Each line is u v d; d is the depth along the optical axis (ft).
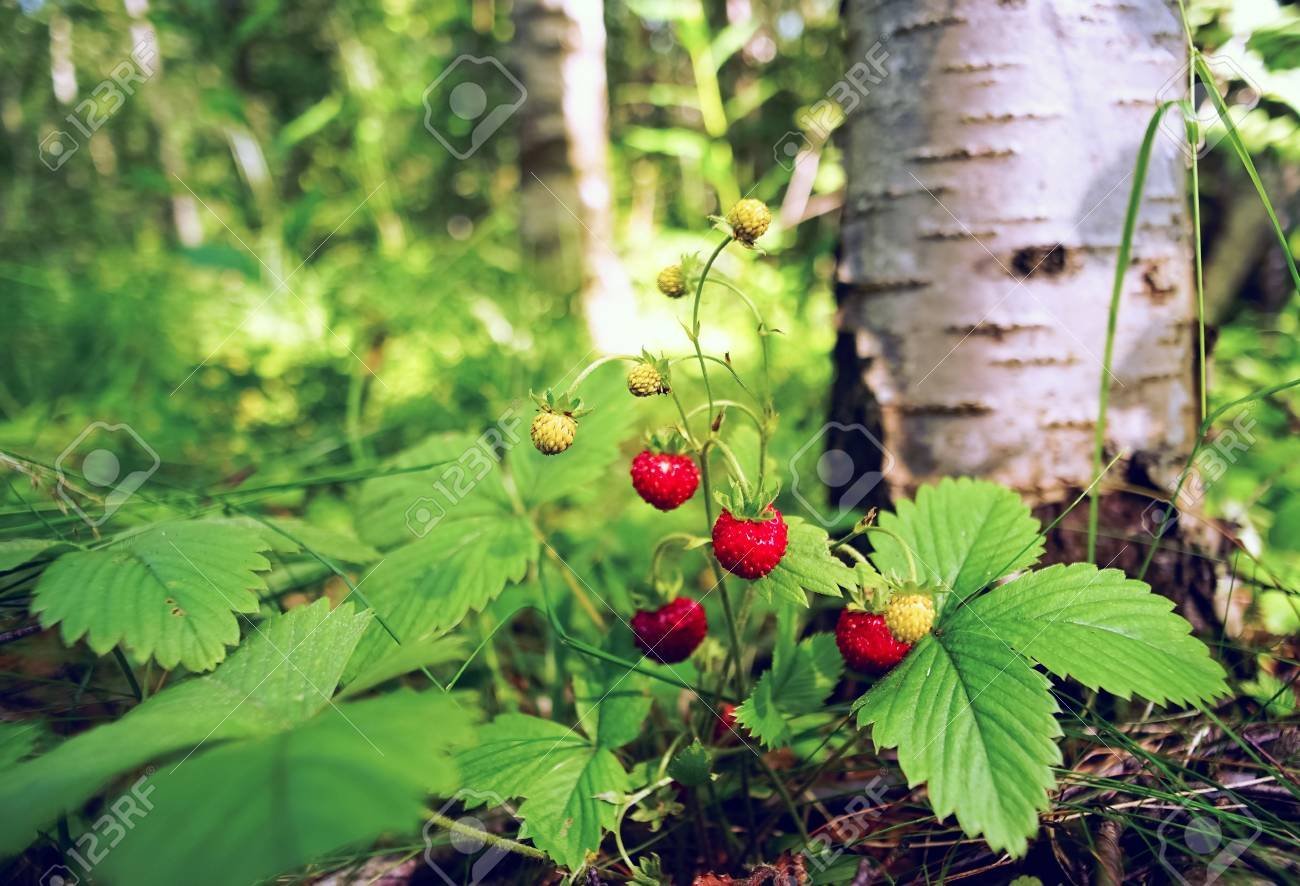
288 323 1.73
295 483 0.81
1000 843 0.49
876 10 0.75
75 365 1.57
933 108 0.72
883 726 0.54
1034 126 0.70
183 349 1.67
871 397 0.77
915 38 0.72
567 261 1.91
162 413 1.42
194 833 0.41
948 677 0.56
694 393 1.44
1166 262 0.71
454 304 1.83
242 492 0.80
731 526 0.56
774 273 1.71
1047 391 0.71
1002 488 0.67
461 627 0.82
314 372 1.59
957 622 0.59
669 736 0.70
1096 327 0.71
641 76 3.01
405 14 2.62
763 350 0.56
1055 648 0.55
